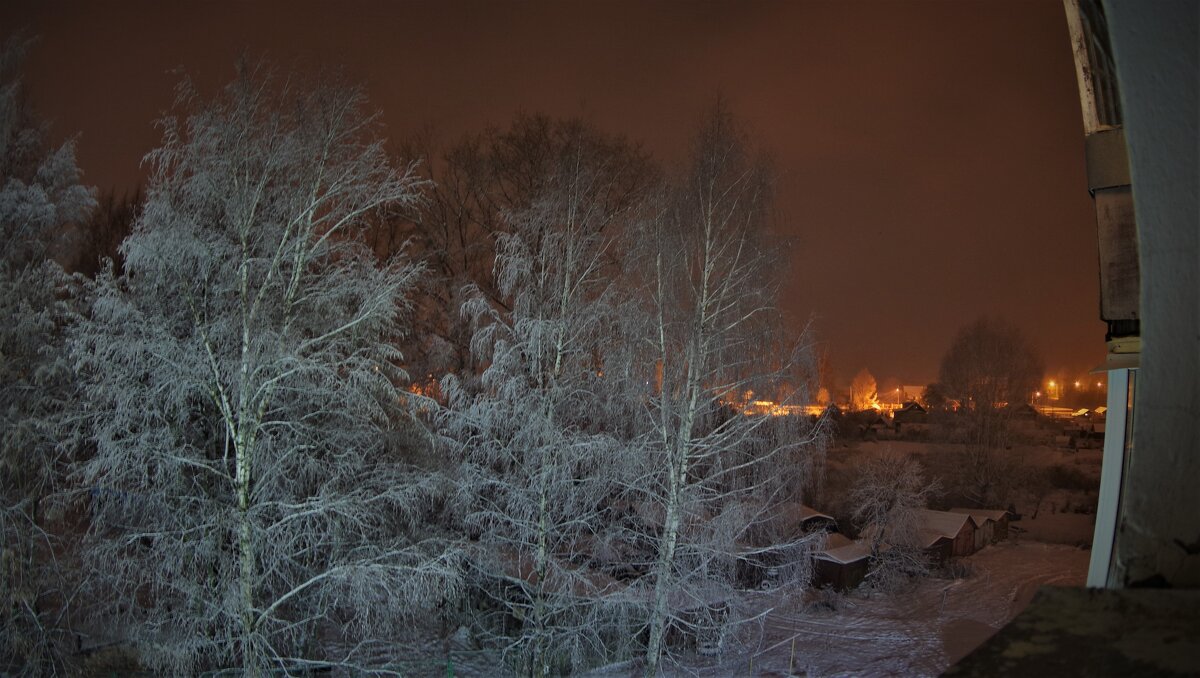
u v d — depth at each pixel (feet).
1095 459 199.93
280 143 53.11
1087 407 372.38
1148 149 4.66
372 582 47.80
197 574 50.08
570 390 61.62
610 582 61.62
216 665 48.29
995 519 141.08
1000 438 170.30
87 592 49.80
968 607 97.30
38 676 46.44
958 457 176.24
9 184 54.03
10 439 48.14
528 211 68.80
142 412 49.21
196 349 50.55
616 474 61.11
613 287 64.75
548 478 59.11
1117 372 15.42
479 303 63.87
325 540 51.08
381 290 53.06
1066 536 142.00
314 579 47.73
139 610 48.98
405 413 56.90
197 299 53.26
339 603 50.72
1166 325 4.60
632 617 60.34
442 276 84.17
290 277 54.49
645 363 64.03
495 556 58.59
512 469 62.59
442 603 62.13
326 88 54.13
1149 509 4.47
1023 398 174.60
